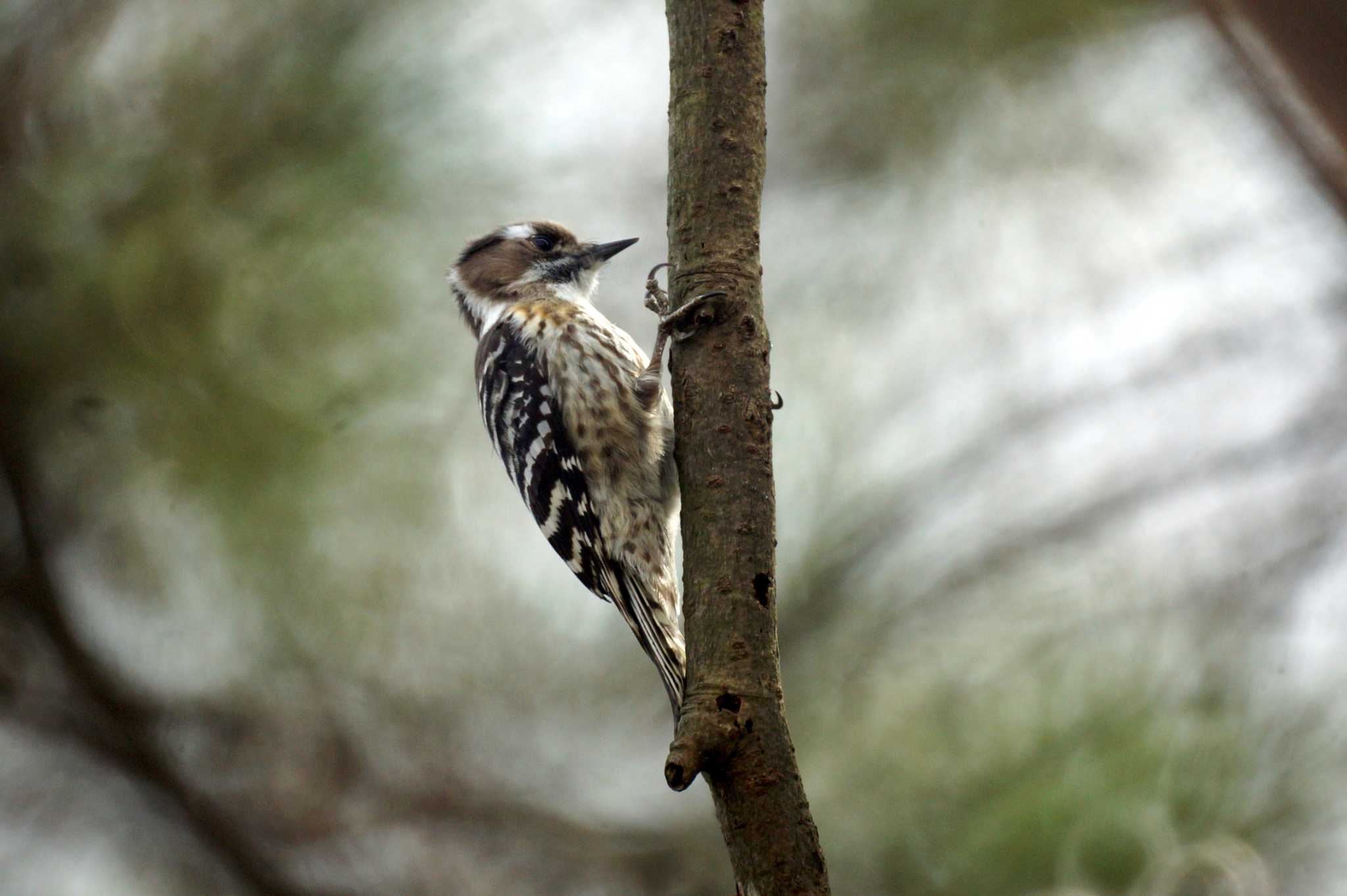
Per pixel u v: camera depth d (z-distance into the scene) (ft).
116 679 35.83
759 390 20.71
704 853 39.04
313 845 38.29
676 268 21.57
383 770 38.27
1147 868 26.76
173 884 38.34
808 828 18.08
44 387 31.45
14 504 33.12
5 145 31.24
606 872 39.11
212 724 36.81
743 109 21.83
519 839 39.14
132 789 38.29
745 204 21.57
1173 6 35.14
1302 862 26.40
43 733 36.88
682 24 22.17
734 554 19.54
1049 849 27.48
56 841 38.14
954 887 28.89
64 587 34.53
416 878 38.83
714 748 18.08
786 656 36.70
